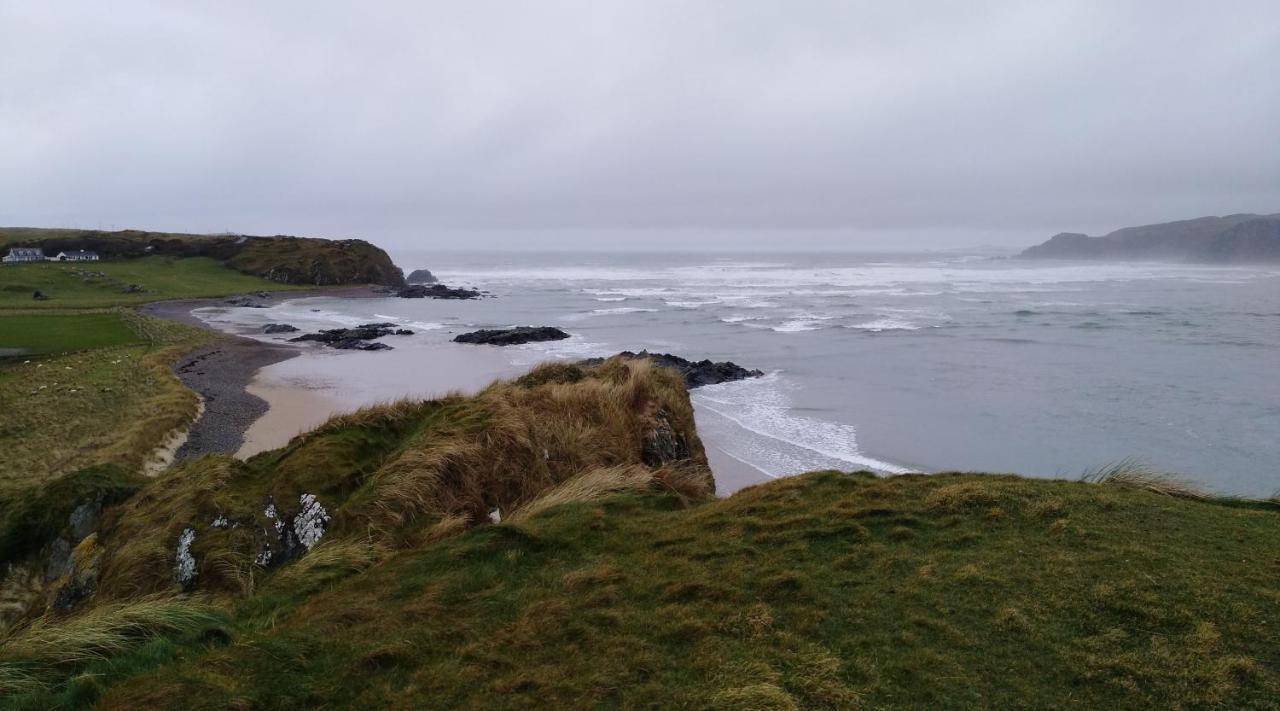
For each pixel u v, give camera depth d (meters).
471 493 7.89
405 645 4.38
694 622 4.52
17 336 40.28
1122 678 3.81
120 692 4.02
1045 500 6.24
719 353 39.06
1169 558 5.07
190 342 42.94
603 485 7.84
